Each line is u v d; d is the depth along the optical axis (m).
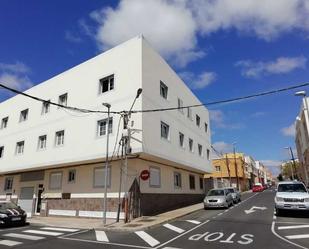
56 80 24.55
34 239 12.16
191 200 28.27
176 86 25.58
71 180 22.38
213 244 10.05
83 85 22.27
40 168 24.14
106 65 21.25
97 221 18.06
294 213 17.52
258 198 33.06
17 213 17.30
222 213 19.70
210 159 33.97
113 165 20.06
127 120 18.62
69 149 21.50
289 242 9.90
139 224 15.44
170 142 22.50
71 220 19.23
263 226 13.48
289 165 87.31
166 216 18.50
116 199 19.23
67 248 10.05
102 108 20.42
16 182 27.48
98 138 19.95
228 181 51.69
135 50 20.00
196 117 30.92
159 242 10.77
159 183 22.08
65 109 22.86
